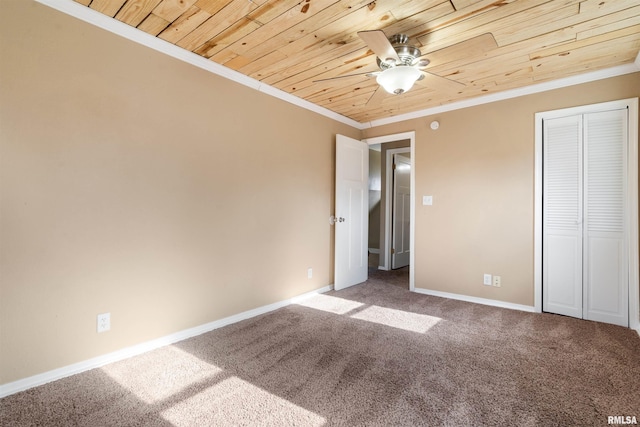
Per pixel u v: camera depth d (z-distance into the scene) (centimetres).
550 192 313
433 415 159
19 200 176
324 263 396
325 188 397
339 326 279
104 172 208
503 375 198
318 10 193
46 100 185
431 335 260
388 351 231
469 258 356
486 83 308
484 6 187
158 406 167
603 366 208
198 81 260
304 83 311
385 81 217
